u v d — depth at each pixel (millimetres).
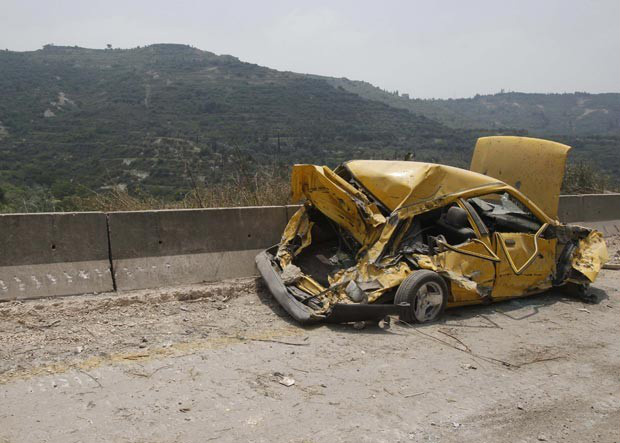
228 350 5590
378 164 7441
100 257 7223
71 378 4766
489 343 6191
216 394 4602
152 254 7598
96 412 4199
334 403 4562
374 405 4570
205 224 8047
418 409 4555
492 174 8992
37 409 4203
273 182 10469
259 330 6246
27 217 6789
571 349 6145
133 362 5168
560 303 8023
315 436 4031
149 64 186250
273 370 5145
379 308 6230
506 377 5301
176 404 4391
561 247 8297
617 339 6547
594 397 4969
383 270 6547
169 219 7742
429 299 6680
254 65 191250
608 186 17938
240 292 7605
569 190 17312
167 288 7457
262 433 4031
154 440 3854
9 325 5895
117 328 6043
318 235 7926
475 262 7059
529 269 7688
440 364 5504
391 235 6672
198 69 178500
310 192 7215
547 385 5176
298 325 6480
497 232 7457
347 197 6699
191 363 5207
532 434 4266
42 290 6770
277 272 7086
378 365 5395
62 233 6996
